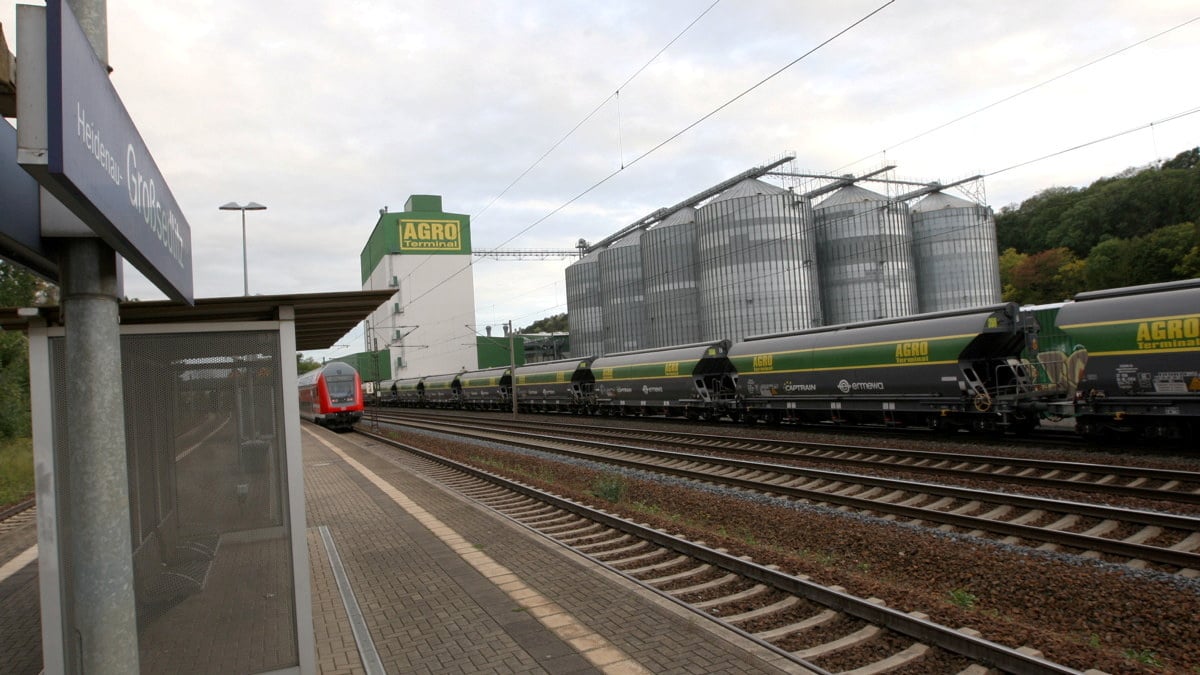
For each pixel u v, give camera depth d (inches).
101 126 89.6
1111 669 184.9
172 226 136.0
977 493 406.0
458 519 414.3
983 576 275.0
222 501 181.9
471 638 218.4
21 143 77.2
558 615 235.6
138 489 176.9
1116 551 297.7
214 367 182.2
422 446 1009.5
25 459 914.7
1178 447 575.5
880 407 797.2
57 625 157.0
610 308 3034.0
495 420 1518.2
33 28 80.0
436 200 3368.6
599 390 1401.3
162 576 177.2
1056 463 490.9
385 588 276.2
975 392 697.6
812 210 2464.3
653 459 672.4
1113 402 579.5
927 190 2527.1
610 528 394.0
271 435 185.8
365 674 194.7
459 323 3302.2
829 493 438.9
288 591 183.2
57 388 159.2
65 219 107.2
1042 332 851.4
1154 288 573.6
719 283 2369.6
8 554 444.8
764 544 360.2
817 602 247.3
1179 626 219.5
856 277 2413.9
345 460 811.4
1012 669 186.1
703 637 213.0
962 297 2498.8
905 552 313.3
